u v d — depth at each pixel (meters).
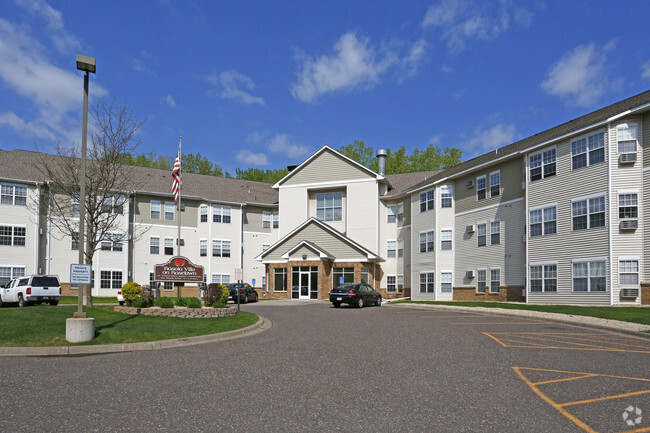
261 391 7.70
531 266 26.56
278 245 39.34
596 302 22.78
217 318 17.88
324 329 16.02
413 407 6.83
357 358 10.62
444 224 34.56
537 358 10.60
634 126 22.33
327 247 38.56
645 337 13.88
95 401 7.02
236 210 45.34
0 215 34.03
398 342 12.98
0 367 9.45
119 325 14.68
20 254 34.34
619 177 22.38
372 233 40.03
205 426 5.96
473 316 20.61
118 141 23.73
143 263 40.62
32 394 7.37
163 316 17.50
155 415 6.38
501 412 6.60
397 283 40.06
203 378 8.61
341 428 5.93
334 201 42.53
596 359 10.47
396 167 65.38
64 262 36.22
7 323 13.70
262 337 14.25
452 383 8.28
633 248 21.81
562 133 24.86
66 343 12.00
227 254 44.38
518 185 28.69
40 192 34.75
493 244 30.34
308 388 7.91
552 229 25.47
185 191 43.38
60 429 5.79
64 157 26.06
